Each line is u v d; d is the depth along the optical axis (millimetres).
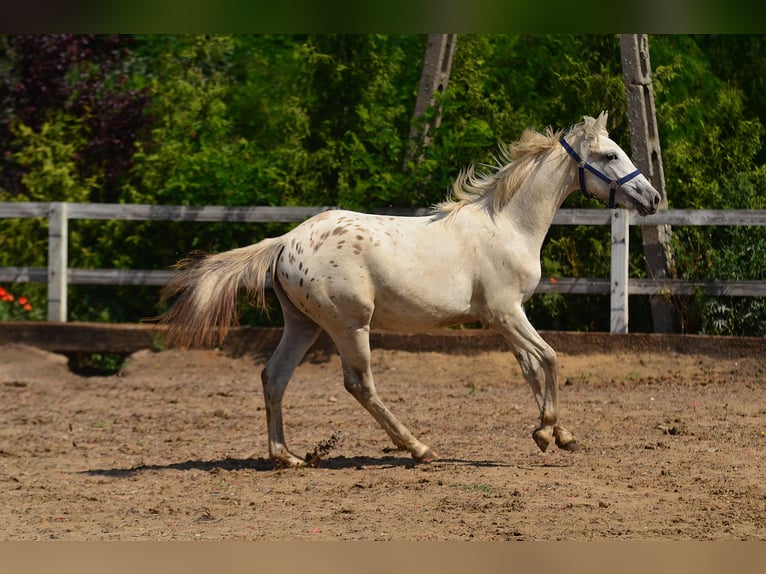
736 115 16750
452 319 9477
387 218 9469
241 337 15281
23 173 18188
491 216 9578
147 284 15922
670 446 10242
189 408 12867
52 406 13125
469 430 11234
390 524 7699
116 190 17984
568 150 9727
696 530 7441
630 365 14133
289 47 19453
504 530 7438
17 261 17281
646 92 15219
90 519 8023
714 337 14141
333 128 17656
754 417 11570
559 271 15648
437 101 15812
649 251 15180
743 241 14914
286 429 11523
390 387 13844
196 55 18984
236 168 16141
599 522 7641
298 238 9266
